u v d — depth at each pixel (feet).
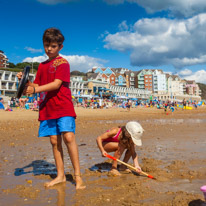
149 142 23.45
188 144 21.65
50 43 10.67
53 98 10.52
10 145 22.99
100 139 13.35
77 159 10.69
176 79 497.46
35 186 10.69
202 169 13.07
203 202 8.44
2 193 9.80
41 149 20.66
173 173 12.41
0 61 331.36
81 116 78.38
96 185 10.70
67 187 10.48
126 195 9.30
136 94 386.52
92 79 320.50
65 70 10.53
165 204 8.32
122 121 57.77
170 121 55.88
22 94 9.77
